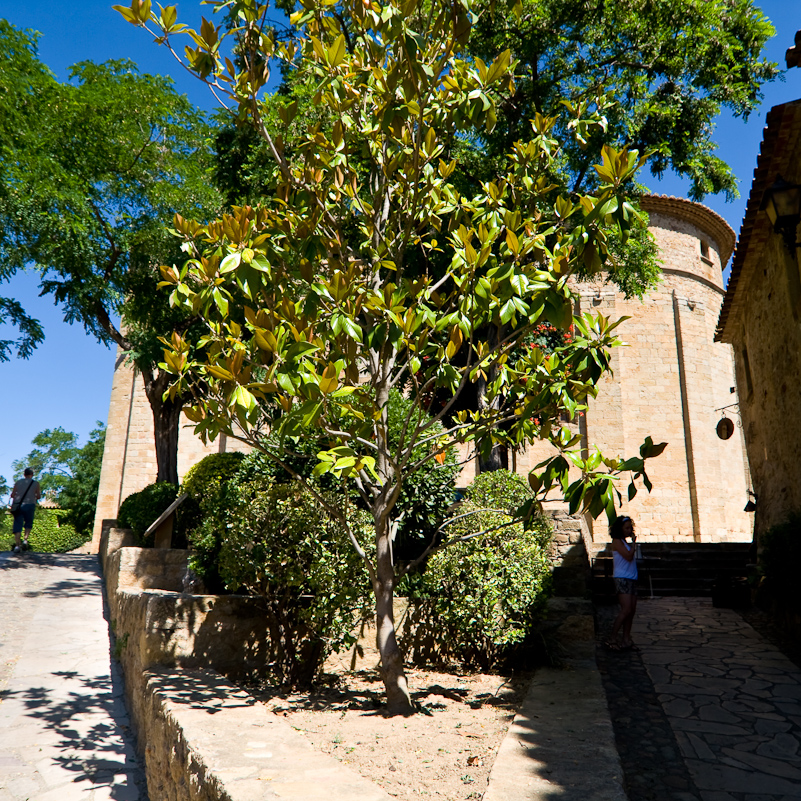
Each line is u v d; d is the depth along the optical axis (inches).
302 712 194.7
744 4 459.2
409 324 172.2
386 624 200.2
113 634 335.3
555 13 452.1
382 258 217.9
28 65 505.7
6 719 223.0
